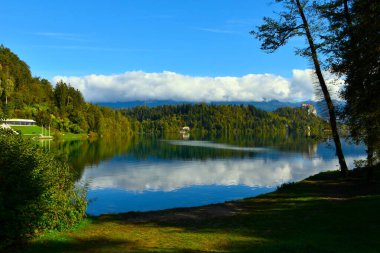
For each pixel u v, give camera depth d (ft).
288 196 56.03
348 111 56.24
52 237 33.60
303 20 67.00
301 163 150.10
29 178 31.65
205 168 136.36
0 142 32.68
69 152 207.62
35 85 506.07
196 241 33.14
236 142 319.88
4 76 437.17
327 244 29.27
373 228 33.78
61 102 490.49
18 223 30.01
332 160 159.63
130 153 205.98
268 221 40.27
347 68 54.49
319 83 68.49
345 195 53.52
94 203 77.05
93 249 30.63
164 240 33.71
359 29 48.60
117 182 104.22
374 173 70.38
